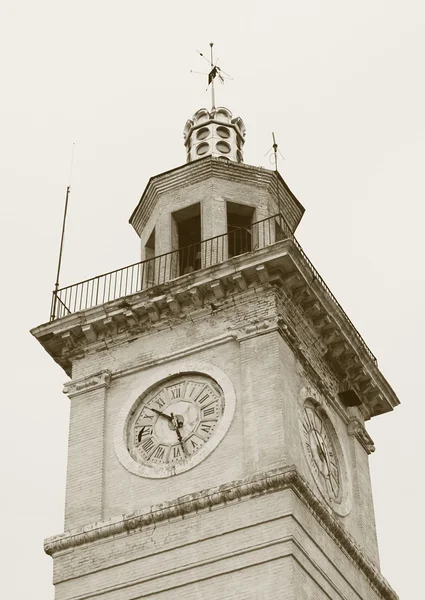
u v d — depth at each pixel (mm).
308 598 47438
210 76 65000
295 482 48812
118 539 50156
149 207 60594
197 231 59812
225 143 62344
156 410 53000
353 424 56125
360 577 51812
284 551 47469
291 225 61250
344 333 55469
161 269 57656
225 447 50750
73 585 49812
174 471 51000
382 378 57500
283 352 52375
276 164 60500
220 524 48875
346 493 53844
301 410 52500
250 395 51375
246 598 47125
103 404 53719
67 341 55375
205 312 54125
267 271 53469
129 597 48844
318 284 54219
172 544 49219
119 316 54812
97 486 51719
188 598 48000
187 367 53156
